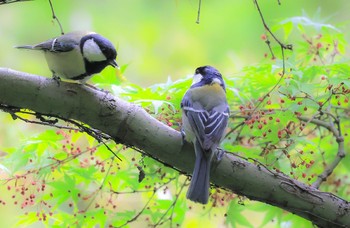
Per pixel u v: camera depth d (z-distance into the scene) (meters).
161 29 18.38
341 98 10.61
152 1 18.62
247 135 10.24
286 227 11.33
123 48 17.98
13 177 9.09
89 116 8.10
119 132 8.26
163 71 18.02
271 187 8.50
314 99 9.53
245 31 18.22
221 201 10.19
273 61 10.80
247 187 8.51
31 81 7.86
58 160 9.24
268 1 18.34
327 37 11.01
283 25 11.19
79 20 18.00
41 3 17.98
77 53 8.75
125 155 10.11
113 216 9.69
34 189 9.38
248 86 10.08
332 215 8.62
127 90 9.44
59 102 7.96
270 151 9.59
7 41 17.55
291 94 9.50
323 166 11.16
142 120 8.27
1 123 12.59
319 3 18.27
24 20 17.88
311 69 9.74
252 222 14.59
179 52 18.17
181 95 9.74
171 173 9.55
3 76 7.75
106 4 18.47
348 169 11.73
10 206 13.49
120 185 10.00
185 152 8.51
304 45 10.84
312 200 8.56
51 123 8.27
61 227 9.58
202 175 8.21
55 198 9.54
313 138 11.66
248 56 17.89
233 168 8.45
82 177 9.50
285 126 9.66
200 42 18.30
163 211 10.42
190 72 17.73
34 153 9.28
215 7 18.59
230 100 10.36
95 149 9.20
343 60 10.20
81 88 8.05
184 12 18.48
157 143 8.38
